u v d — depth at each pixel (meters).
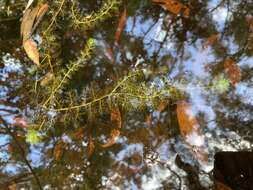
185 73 0.68
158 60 0.69
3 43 0.67
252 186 0.60
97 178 0.64
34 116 0.63
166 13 0.73
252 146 0.64
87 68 0.67
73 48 0.68
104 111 0.64
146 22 0.72
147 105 0.63
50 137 0.65
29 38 0.57
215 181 0.62
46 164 0.64
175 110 0.66
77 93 0.64
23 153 0.64
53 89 0.56
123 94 0.60
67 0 0.64
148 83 0.65
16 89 0.66
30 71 0.66
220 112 0.67
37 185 0.63
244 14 0.72
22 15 0.65
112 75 0.67
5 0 0.64
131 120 0.66
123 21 0.71
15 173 0.64
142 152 0.65
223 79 0.64
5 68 0.67
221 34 0.71
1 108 0.65
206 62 0.70
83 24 0.57
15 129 0.65
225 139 0.65
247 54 0.70
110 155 0.65
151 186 0.63
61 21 0.66
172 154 0.65
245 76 0.68
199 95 0.67
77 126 0.65
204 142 0.65
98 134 0.66
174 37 0.72
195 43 0.71
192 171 0.64
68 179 0.63
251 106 0.67
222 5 0.74
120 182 0.64
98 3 0.70
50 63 0.57
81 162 0.65
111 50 0.69
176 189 0.63
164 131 0.66
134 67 0.69
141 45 0.71
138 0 0.72
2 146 0.65
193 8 0.74
